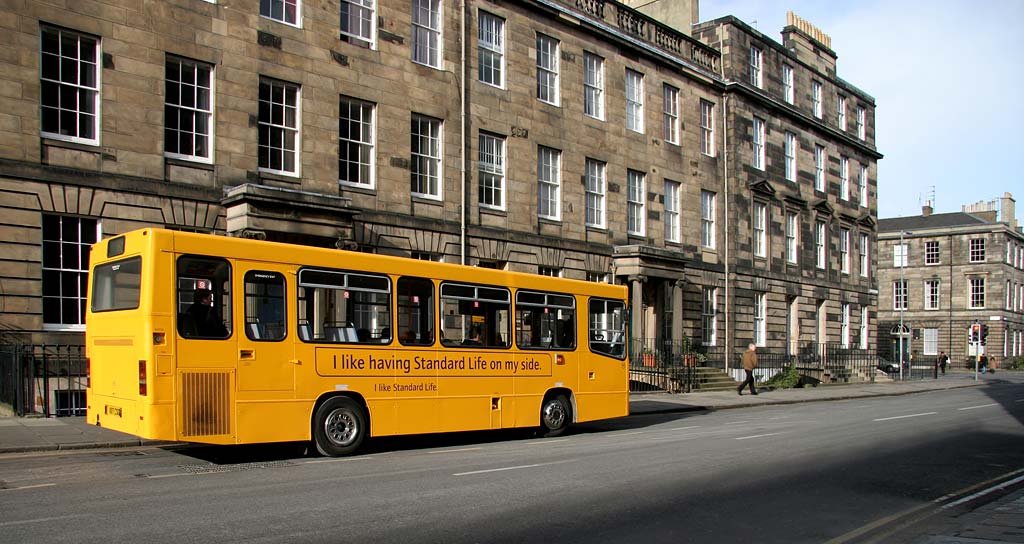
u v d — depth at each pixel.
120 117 17.16
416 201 22.86
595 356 16.94
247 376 11.48
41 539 6.80
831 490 9.93
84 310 16.72
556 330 16.20
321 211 19.05
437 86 23.61
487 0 25.39
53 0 16.31
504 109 25.64
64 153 16.38
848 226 45.44
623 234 30.02
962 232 74.69
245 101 19.19
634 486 9.83
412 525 7.56
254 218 17.84
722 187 35.38
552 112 27.33
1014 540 7.12
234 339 11.40
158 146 17.67
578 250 27.86
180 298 10.94
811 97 42.22
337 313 12.66
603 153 29.31
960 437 16.00
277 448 13.40
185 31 18.25
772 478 10.66
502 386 15.00
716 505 8.84
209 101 18.78
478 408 14.54
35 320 15.85
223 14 18.92
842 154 45.38
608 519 8.00
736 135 35.75
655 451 13.31
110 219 16.89
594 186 29.22
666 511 8.45
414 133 23.20
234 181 18.86
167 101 18.11
